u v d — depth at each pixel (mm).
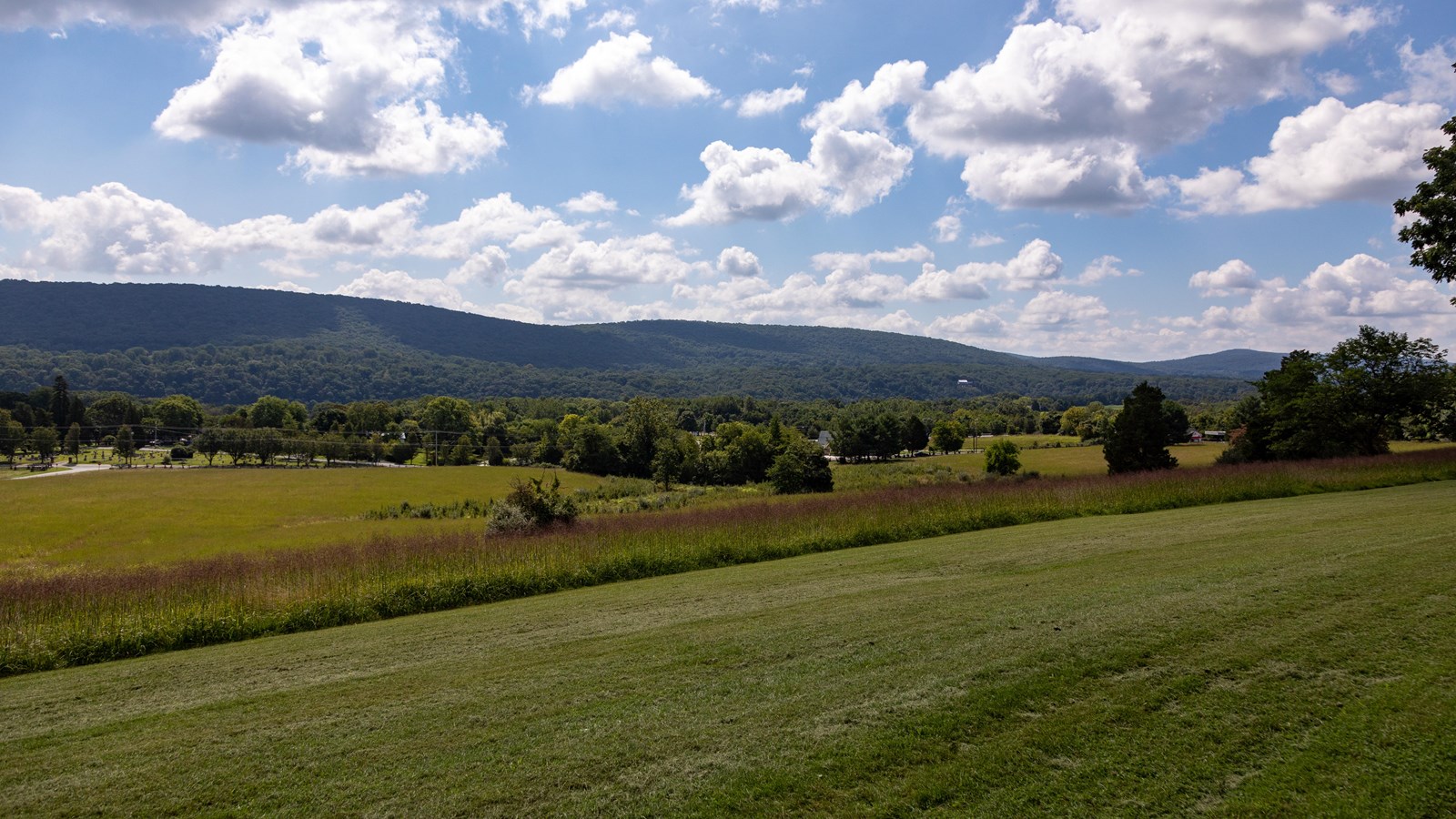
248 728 6984
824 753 5508
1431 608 7613
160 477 75000
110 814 5355
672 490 66312
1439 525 13328
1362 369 34938
